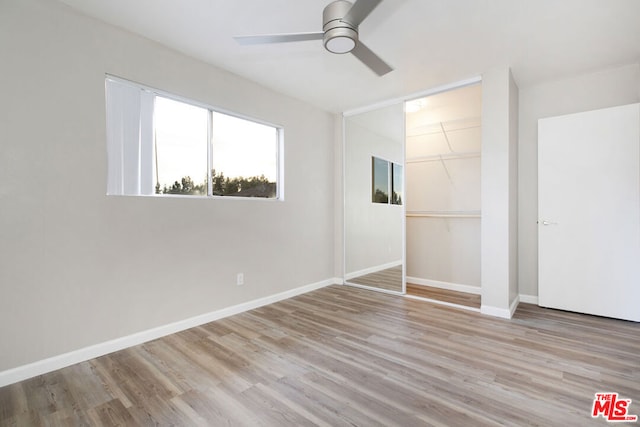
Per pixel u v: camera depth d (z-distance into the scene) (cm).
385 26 228
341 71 303
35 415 157
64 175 206
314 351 226
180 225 267
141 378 191
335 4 176
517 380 185
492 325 276
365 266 424
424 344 237
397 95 368
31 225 193
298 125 383
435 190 432
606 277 293
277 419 153
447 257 419
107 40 225
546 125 323
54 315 201
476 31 235
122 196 233
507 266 294
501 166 296
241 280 316
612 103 300
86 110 216
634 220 280
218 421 152
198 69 279
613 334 254
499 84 296
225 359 215
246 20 222
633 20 220
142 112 249
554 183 319
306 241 396
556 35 240
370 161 412
